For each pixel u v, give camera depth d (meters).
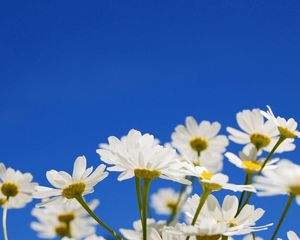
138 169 0.50
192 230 0.47
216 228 0.47
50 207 0.72
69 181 0.52
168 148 0.50
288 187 0.44
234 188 0.49
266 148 0.63
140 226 0.63
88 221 0.72
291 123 0.57
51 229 0.73
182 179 0.50
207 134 0.73
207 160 0.72
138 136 0.51
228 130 0.64
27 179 0.64
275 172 0.45
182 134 0.73
